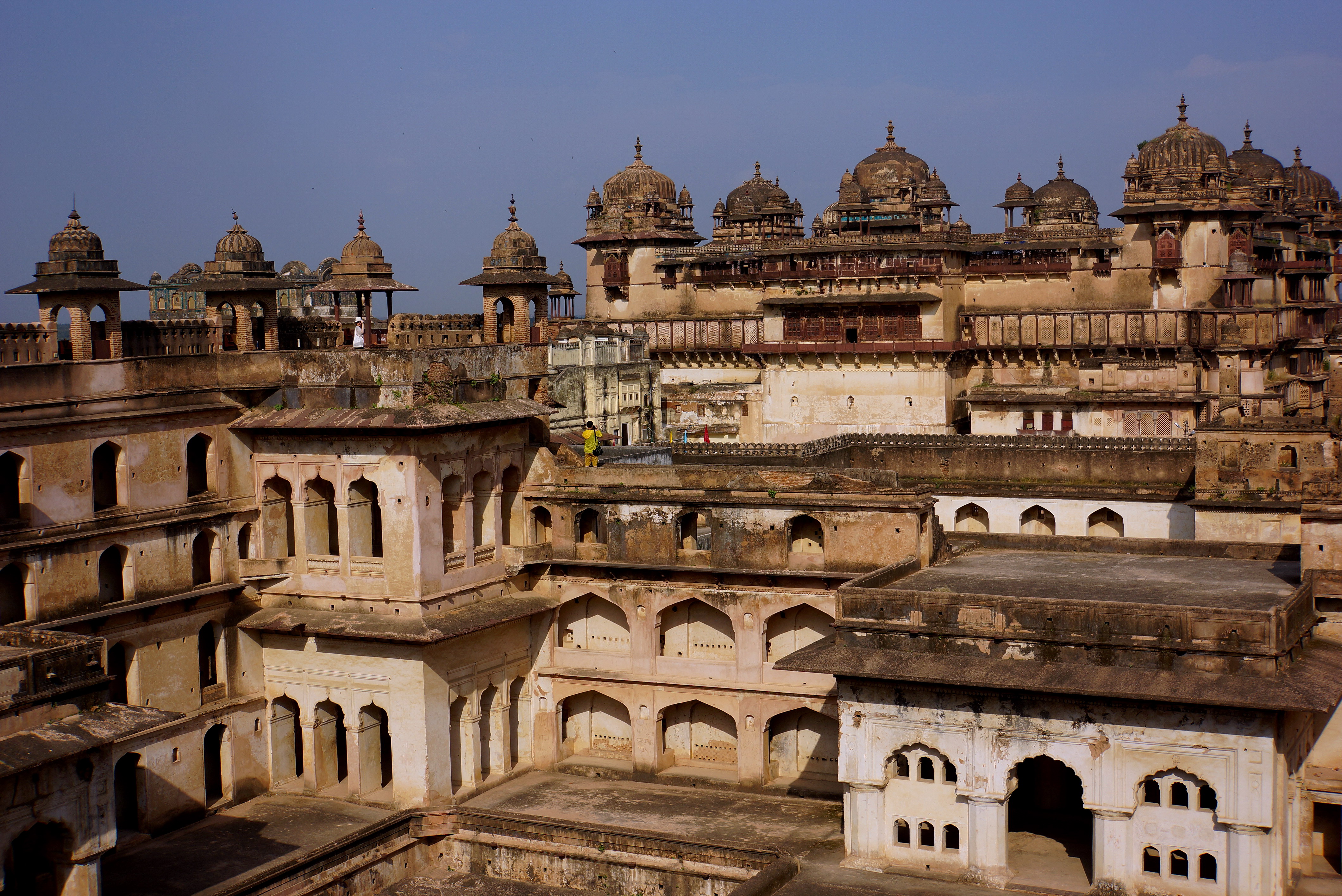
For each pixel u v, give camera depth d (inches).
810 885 1341.0
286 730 1658.5
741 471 1646.2
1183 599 1369.3
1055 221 3550.7
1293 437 1877.5
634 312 3572.8
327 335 1969.7
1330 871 1373.0
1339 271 3964.1
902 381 3078.2
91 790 1203.2
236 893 1331.2
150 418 1501.0
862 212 3228.3
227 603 1601.9
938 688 1332.4
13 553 1353.3
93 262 1460.4
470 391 1647.4
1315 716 1389.0
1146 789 1301.7
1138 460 2206.0
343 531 1590.8
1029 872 1348.4
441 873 1547.7
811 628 1640.0
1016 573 1528.1
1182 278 3002.0
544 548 1715.1
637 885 1471.5
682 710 1723.7
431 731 1560.0
